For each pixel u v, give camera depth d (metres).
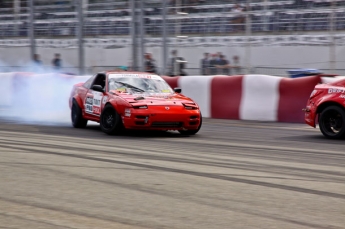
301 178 8.11
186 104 13.88
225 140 13.06
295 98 17.86
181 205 6.37
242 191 7.15
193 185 7.52
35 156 10.05
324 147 11.84
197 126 13.95
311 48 23.14
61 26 27.48
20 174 8.27
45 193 6.98
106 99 14.16
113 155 10.25
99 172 8.46
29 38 28.58
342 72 21.44
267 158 10.12
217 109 19.72
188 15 25.34
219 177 8.12
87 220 5.70
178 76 20.95
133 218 5.78
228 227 5.46
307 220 5.75
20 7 28.66
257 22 24.27
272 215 5.95
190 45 24.94
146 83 14.77
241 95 19.12
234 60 23.70
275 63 23.80
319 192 7.13
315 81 17.34
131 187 7.36
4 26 29.28
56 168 8.80
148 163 9.34
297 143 12.55
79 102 15.62
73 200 6.61
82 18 24.11
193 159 9.88
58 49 27.95
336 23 22.97
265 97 18.58
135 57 22.50
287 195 6.93
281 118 18.19
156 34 25.08
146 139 13.04
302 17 23.47
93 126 16.30
